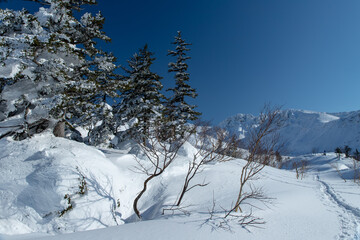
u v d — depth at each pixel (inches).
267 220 289.7
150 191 430.6
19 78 374.0
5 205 257.6
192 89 784.9
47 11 404.5
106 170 378.0
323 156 3139.8
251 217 294.7
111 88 435.2
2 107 388.8
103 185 345.7
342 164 2313.0
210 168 571.5
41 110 377.4
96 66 434.3
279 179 753.6
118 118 720.3
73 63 429.7
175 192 423.2
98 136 724.0
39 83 385.1
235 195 431.8
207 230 233.8
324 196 537.6
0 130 378.9
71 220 271.6
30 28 382.0
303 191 564.7
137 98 686.5
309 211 360.8
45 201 271.9
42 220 257.4
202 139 394.6
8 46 343.9
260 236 235.9
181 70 815.7
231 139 364.2
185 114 757.9
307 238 245.0
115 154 502.3
